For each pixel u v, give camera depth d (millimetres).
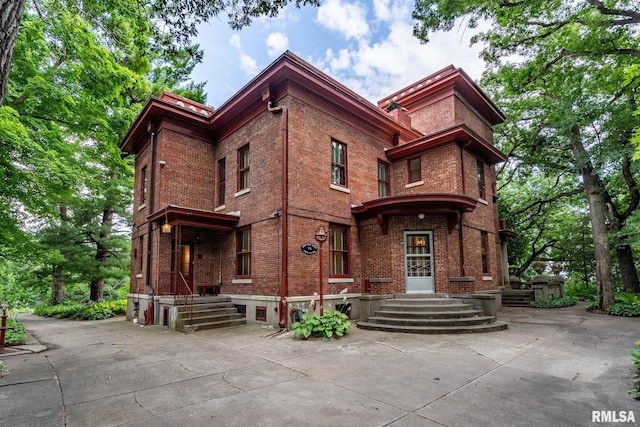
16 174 11227
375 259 13094
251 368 6281
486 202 15688
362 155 14297
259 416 4156
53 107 12773
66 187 12938
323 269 12031
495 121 19953
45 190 12516
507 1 12133
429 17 11570
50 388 5223
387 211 12422
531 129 19750
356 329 10406
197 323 10977
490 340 8625
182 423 3973
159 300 12438
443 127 16797
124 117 15469
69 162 14180
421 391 5035
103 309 17109
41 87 11773
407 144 14664
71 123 13930
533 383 5387
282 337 9289
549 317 13070
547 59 16641
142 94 19797
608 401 4637
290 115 11727
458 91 17109
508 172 23672
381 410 4344
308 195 11891
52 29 11805
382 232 12938
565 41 15297
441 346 8008
